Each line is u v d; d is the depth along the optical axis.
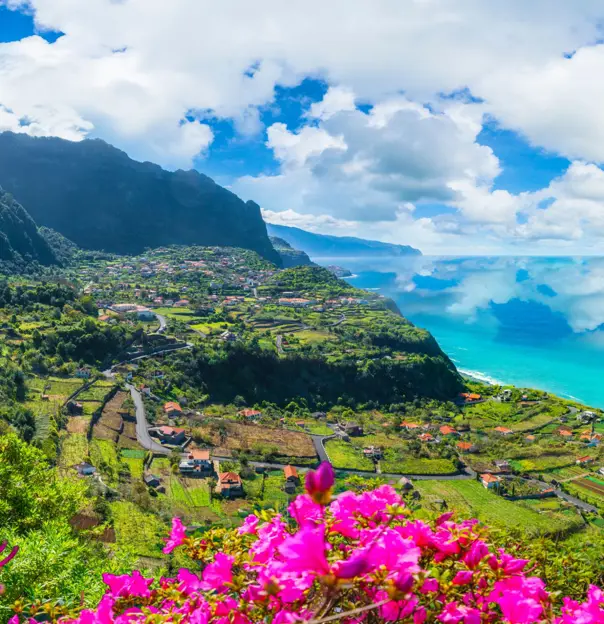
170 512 48.44
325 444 82.00
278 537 3.36
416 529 3.27
